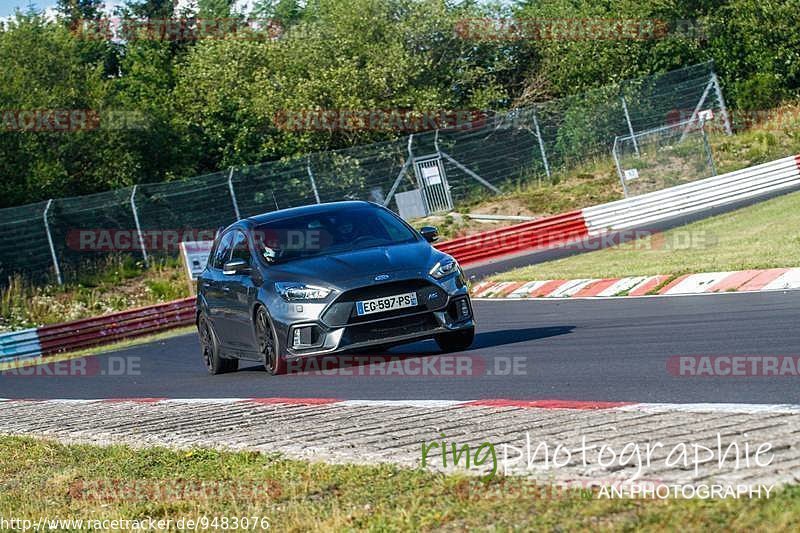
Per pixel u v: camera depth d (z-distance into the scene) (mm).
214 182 64000
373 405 16953
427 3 87875
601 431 12289
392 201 68312
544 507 9508
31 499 13844
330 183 66688
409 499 10617
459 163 70938
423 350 23953
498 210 68875
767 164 62000
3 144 68688
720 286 30172
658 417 12680
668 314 25672
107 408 22562
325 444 14195
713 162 70250
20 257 59312
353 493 11289
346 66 78812
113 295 58906
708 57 85250
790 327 20062
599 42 87438
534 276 40531
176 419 18938
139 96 84000
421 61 85250
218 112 78375
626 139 72812
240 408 18922
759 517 8234
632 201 59312
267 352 22281
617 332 23281
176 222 62812
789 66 83625
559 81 89750
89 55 98375
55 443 18344
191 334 43938
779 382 14359
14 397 29250
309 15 105812
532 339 23812
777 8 83875
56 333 47250
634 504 9141
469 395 16984
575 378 17375
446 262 21672
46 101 70938
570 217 58344
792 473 9383
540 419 13664
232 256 24469
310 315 20672
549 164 73625
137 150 73188
